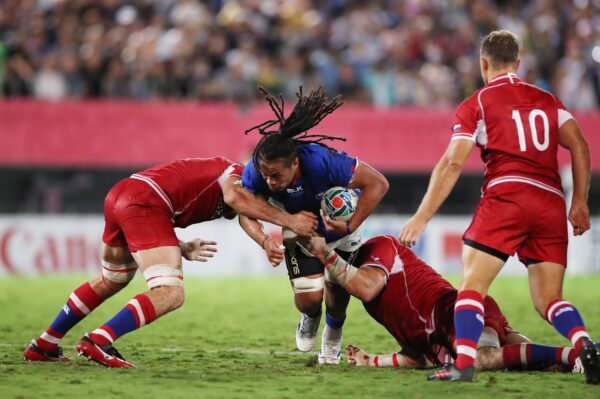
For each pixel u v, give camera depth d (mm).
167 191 22266
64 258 54156
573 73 65562
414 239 19750
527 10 71875
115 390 18000
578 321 19406
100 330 20984
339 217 22062
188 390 18188
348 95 63844
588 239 56094
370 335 29422
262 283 48812
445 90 65250
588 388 18562
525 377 20000
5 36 61219
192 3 65312
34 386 18375
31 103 56219
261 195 22422
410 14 71250
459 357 19250
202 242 24000
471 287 19516
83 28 62312
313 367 22203
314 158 22125
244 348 26609
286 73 62688
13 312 35219
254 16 68125
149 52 60438
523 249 20250
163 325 32062
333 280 23062
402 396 17609
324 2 71500
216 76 62156
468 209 59625
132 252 21906
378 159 58844
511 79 20766
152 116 57281
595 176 61188
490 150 20312
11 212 56625
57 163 56250
